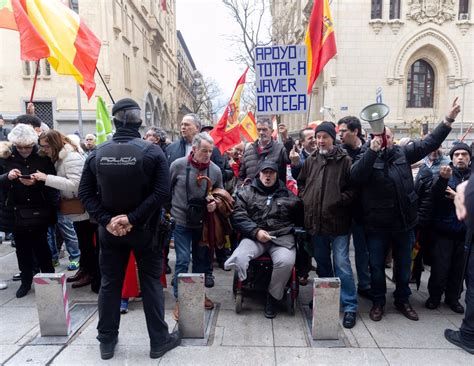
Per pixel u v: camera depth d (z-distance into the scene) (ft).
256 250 12.62
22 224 13.50
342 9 73.00
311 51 16.98
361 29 73.51
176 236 12.64
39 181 13.69
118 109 9.52
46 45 14.46
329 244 12.80
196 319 11.04
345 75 74.08
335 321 10.91
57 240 19.39
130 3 80.07
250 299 14.05
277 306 13.41
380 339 11.09
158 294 10.14
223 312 12.98
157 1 117.60
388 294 14.55
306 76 15.44
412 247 12.79
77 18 15.58
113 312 10.01
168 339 10.45
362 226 13.10
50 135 13.57
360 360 10.02
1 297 14.28
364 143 14.01
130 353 10.38
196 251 13.28
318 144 12.16
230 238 17.40
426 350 10.50
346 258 12.24
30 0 14.74
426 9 73.87
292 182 16.80
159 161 9.50
